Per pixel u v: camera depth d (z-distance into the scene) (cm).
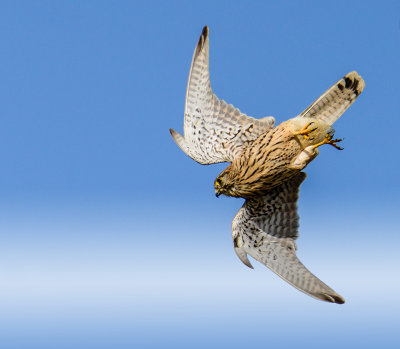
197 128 1423
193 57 1419
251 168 1309
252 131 1368
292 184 1334
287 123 1272
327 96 1277
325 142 1247
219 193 1357
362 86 1263
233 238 1364
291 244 1315
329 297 1209
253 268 1323
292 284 1266
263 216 1352
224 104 1406
